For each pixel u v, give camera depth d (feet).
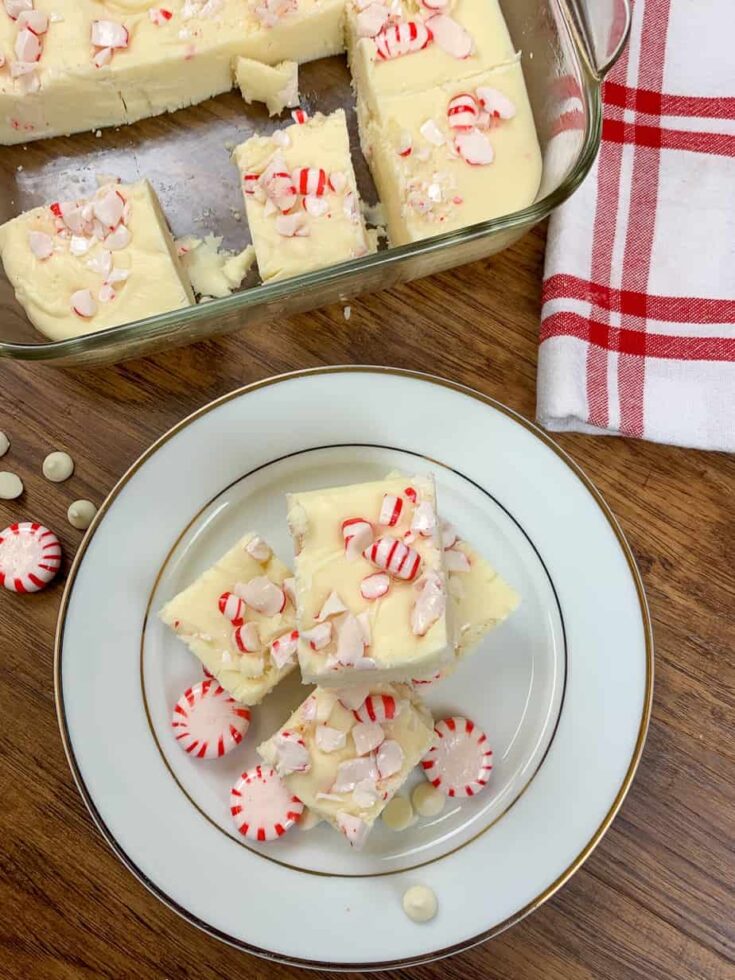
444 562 0.88
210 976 0.89
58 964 0.89
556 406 0.93
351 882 0.88
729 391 0.94
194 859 0.88
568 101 0.92
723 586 0.95
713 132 0.97
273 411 0.91
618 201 0.96
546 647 0.93
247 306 0.88
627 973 0.91
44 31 0.97
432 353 0.98
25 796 0.90
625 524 0.96
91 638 0.89
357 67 1.00
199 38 0.98
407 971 0.90
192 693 0.89
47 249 0.94
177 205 1.00
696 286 0.96
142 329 0.86
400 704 0.86
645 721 0.89
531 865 0.89
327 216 0.95
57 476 0.94
